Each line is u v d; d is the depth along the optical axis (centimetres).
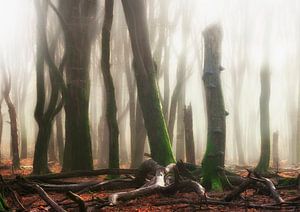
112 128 1548
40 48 1786
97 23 1995
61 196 1210
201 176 1298
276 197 934
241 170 2089
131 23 1568
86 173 1379
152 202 1013
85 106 1736
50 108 1800
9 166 2500
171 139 2522
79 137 1714
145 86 1535
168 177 1166
